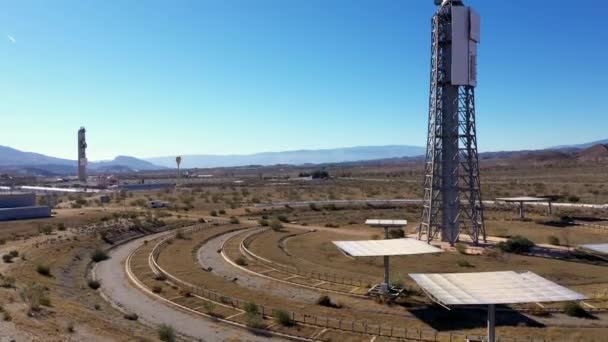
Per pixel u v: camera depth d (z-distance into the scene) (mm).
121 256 77062
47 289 52031
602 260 65625
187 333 41281
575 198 133875
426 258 68125
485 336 38156
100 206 136500
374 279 57000
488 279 35969
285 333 40469
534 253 70188
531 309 44781
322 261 68125
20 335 32156
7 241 80000
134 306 49844
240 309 47281
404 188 187000
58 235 86562
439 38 78438
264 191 187625
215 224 106750
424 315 44281
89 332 35938
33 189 199500
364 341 38188
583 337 37781
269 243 82625
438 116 79438
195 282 57875
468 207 93938
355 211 125625
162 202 140125
